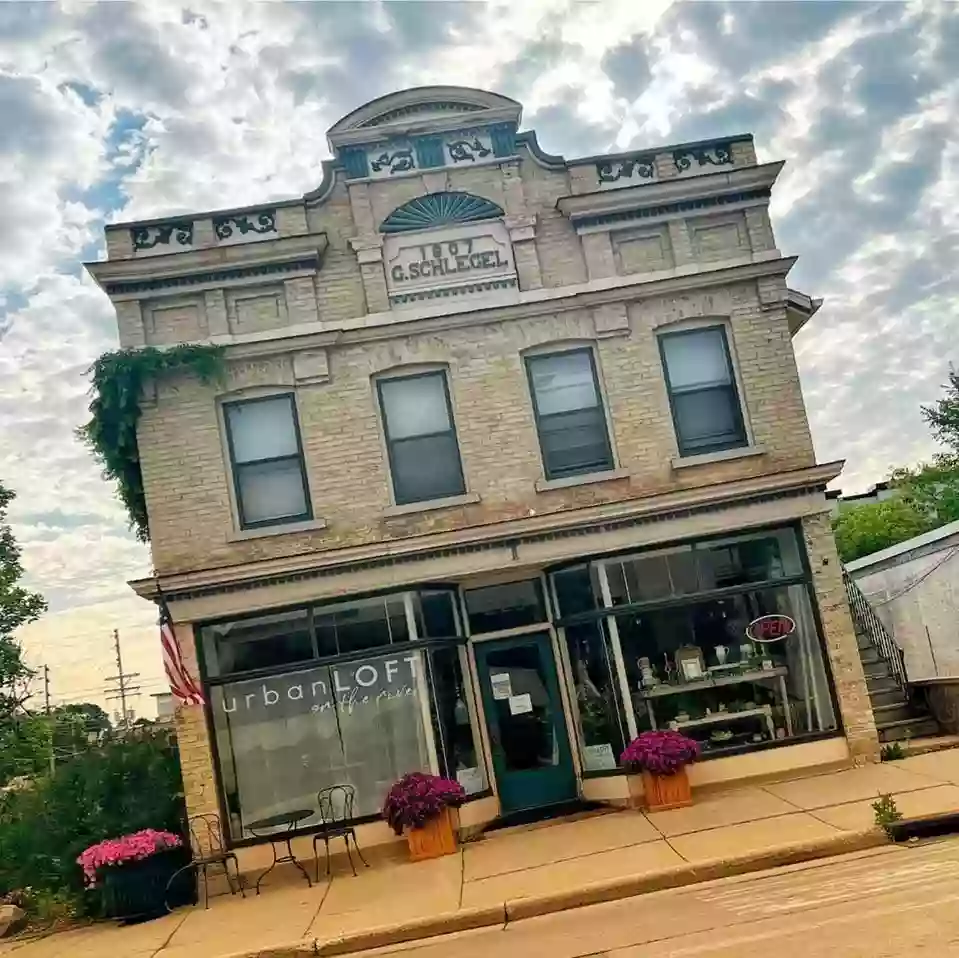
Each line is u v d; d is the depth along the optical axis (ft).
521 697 46.11
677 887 31.22
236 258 45.44
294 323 45.50
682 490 44.19
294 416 45.55
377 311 45.65
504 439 45.32
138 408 44.86
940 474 90.94
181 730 42.55
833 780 41.45
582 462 45.68
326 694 43.45
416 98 46.62
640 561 45.09
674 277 45.91
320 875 41.04
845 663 44.16
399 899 34.55
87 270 44.80
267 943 31.99
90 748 47.65
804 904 26.53
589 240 46.47
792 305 47.78
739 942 23.99
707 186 46.55
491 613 46.68
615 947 25.61
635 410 45.65
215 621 43.62
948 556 55.11
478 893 33.32
